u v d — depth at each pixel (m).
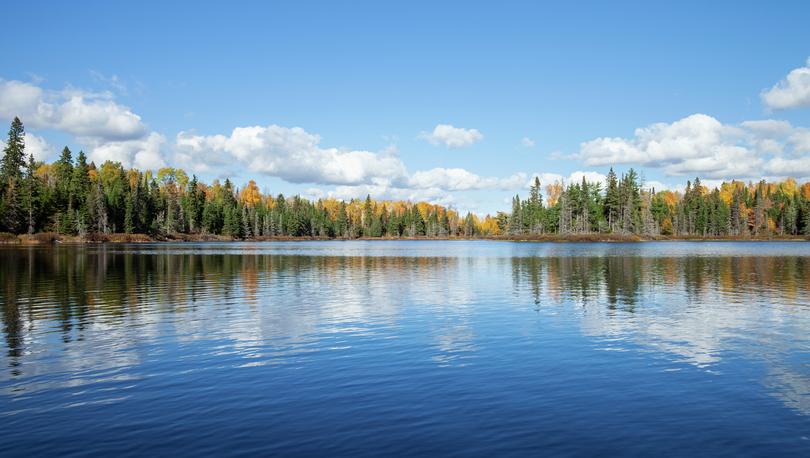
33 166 127.75
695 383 12.77
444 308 24.34
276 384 12.79
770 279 37.22
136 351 16.09
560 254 77.00
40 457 8.82
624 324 20.25
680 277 39.00
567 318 21.62
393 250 98.88
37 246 98.62
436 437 9.57
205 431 9.90
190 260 60.06
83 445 9.30
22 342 17.31
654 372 13.70
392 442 9.35
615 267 49.47
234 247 108.88
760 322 20.64
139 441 9.45
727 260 59.62
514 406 11.18
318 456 8.80
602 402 11.42
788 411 10.87
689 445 9.23
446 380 13.04
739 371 13.80
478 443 9.31
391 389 12.36
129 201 137.12
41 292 30.14
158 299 27.42
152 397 11.88
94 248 91.44
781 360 14.88
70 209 123.06
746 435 9.66
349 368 14.16
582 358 15.13
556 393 12.04
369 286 33.62
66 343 17.16
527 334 18.44
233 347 16.61
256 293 30.00
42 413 10.88
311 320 21.28
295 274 42.47
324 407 11.16
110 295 28.92
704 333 18.56
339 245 137.00
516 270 46.47
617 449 9.07
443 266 52.09
